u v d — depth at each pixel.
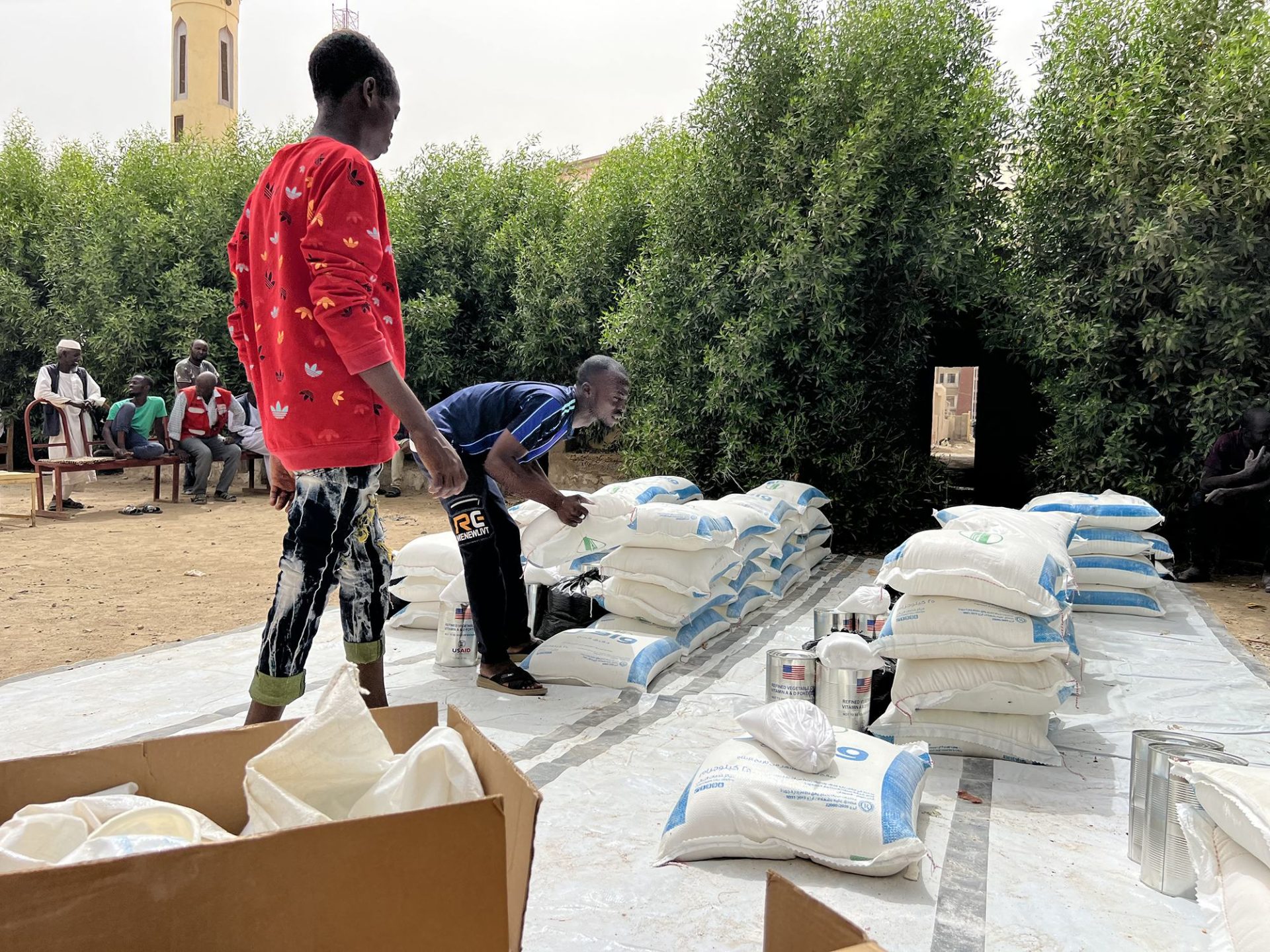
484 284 12.15
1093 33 7.27
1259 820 1.72
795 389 8.01
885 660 3.61
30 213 14.79
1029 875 2.23
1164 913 2.05
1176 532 7.36
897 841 2.16
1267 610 5.84
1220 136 6.32
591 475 10.20
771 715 2.47
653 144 11.20
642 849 2.32
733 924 1.95
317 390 2.26
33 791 1.23
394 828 1.02
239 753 1.36
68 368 10.71
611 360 3.80
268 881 0.97
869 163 7.19
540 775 2.81
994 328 7.84
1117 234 6.81
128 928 0.91
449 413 3.71
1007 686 3.03
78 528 8.62
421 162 13.05
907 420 8.23
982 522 3.46
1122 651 4.62
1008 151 7.81
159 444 10.43
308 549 2.32
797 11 7.98
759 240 7.84
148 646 4.48
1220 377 6.53
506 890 1.13
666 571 4.23
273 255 2.29
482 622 3.67
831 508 7.88
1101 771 3.00
